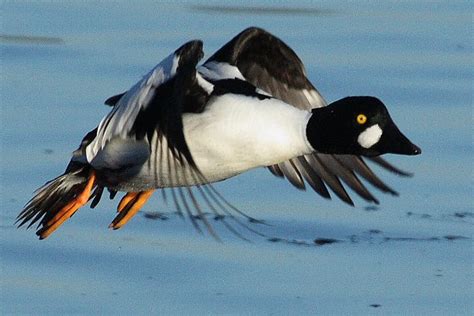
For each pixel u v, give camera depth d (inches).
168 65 460.8
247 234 601.3
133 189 502.3
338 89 751.7
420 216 621.0
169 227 607.8
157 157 470.6
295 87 533.0
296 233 604.4
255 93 495.5
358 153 499.5
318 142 494.6
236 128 485.1
